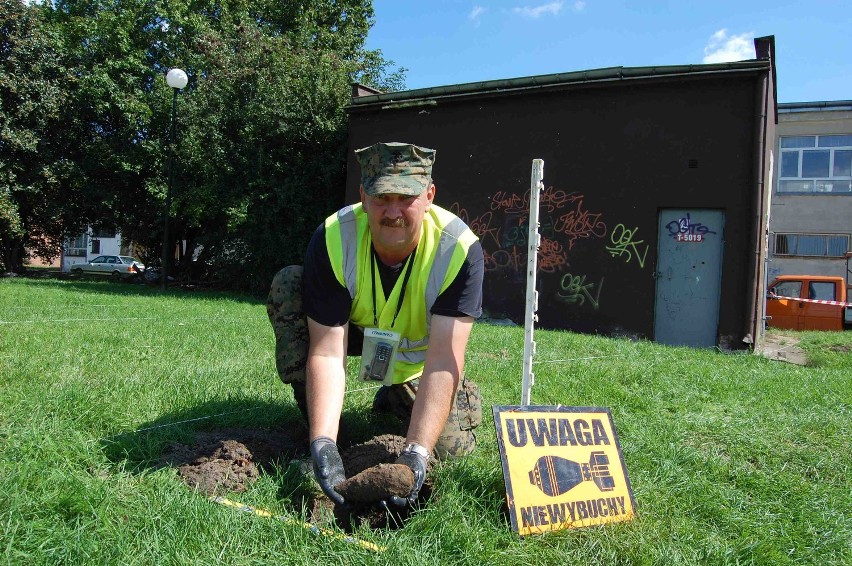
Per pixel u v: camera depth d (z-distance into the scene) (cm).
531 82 1179
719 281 1052
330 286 278
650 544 242
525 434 267
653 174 1087
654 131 1085
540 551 233
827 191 2491
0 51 1816
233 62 1603
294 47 1684
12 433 290
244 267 1664
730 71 1015
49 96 1848
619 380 558
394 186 248
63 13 2256
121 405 357
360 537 233
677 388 534
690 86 1057
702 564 234
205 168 1594
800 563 246
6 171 1830
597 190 1134
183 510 233
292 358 310
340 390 272
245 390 426
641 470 318
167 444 313
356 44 2505
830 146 2486
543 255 1185
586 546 238
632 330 1102
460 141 1272
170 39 2109
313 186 1553
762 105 1002
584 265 1146
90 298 1086
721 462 346
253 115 1522
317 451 247
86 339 586
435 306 276
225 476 276
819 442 400
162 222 2033
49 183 1930
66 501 231
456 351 273
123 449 297
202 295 1469
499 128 1230
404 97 1318
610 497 270
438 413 263
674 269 1080
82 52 2030
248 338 652
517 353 675
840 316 1542
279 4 2320
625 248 1110
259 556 216
